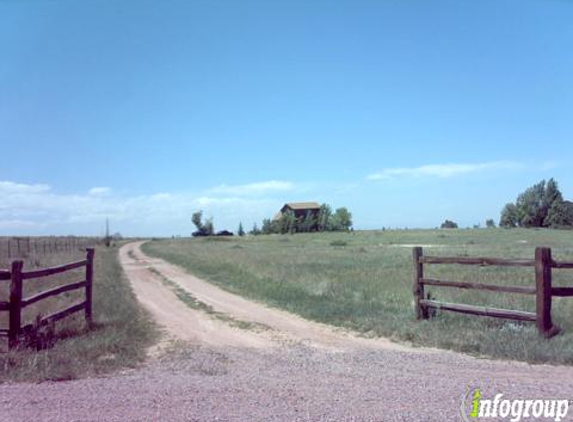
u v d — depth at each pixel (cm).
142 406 588
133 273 2950
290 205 15550
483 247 4659
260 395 629
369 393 632
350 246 5791
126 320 1242
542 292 945
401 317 1207
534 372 735
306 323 1270
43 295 1020
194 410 572
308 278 2067
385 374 731
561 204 10481
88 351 883
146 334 1109
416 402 593
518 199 11200
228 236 12531
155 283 2375
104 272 2753
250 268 2681
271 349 965
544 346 855
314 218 13788
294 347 983
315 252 4500
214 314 1438
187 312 1484
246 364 827
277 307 1553
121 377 738
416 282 1177
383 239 7494
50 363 786
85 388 668
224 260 3422
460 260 1096
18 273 916
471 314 1092
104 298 1616
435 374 727
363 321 1204
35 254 4534
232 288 2086
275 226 13650
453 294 1420
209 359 872
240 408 578
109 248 6831
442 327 1073
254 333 1150
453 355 865
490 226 12950
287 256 3831
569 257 2758
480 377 706
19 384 690
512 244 5266
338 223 13650
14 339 898
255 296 1805
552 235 7438
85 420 541
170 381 709
